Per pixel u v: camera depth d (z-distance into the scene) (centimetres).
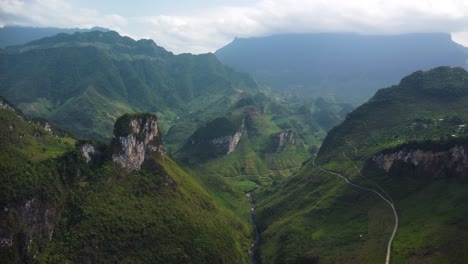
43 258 19225
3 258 17588
